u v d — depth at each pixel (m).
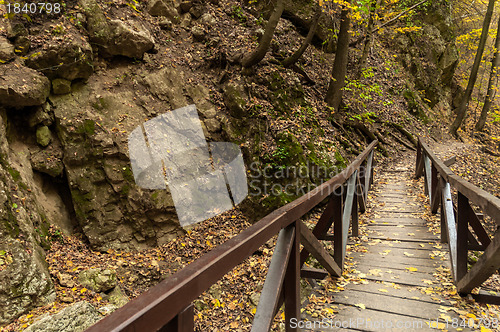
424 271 3.49
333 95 9.45
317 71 10.41
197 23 8.52
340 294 3.06
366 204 6.41
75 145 5.74
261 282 4.87
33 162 5.54
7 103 5.21
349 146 8.80
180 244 5.83
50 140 5.77
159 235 5.91
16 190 4.71
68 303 4.16
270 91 7.50
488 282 3.85
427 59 15.47
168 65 7.37
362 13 9.90
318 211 6.81
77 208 5.61
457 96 18.45
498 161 11.27
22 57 5.52
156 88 6.96
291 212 2.11
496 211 2.06
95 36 6.49
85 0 6.65
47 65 5.74
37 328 3.43
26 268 4.09
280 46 9.34
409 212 5.86
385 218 5.65
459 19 18.78
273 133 6.97
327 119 9.12
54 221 5.53
